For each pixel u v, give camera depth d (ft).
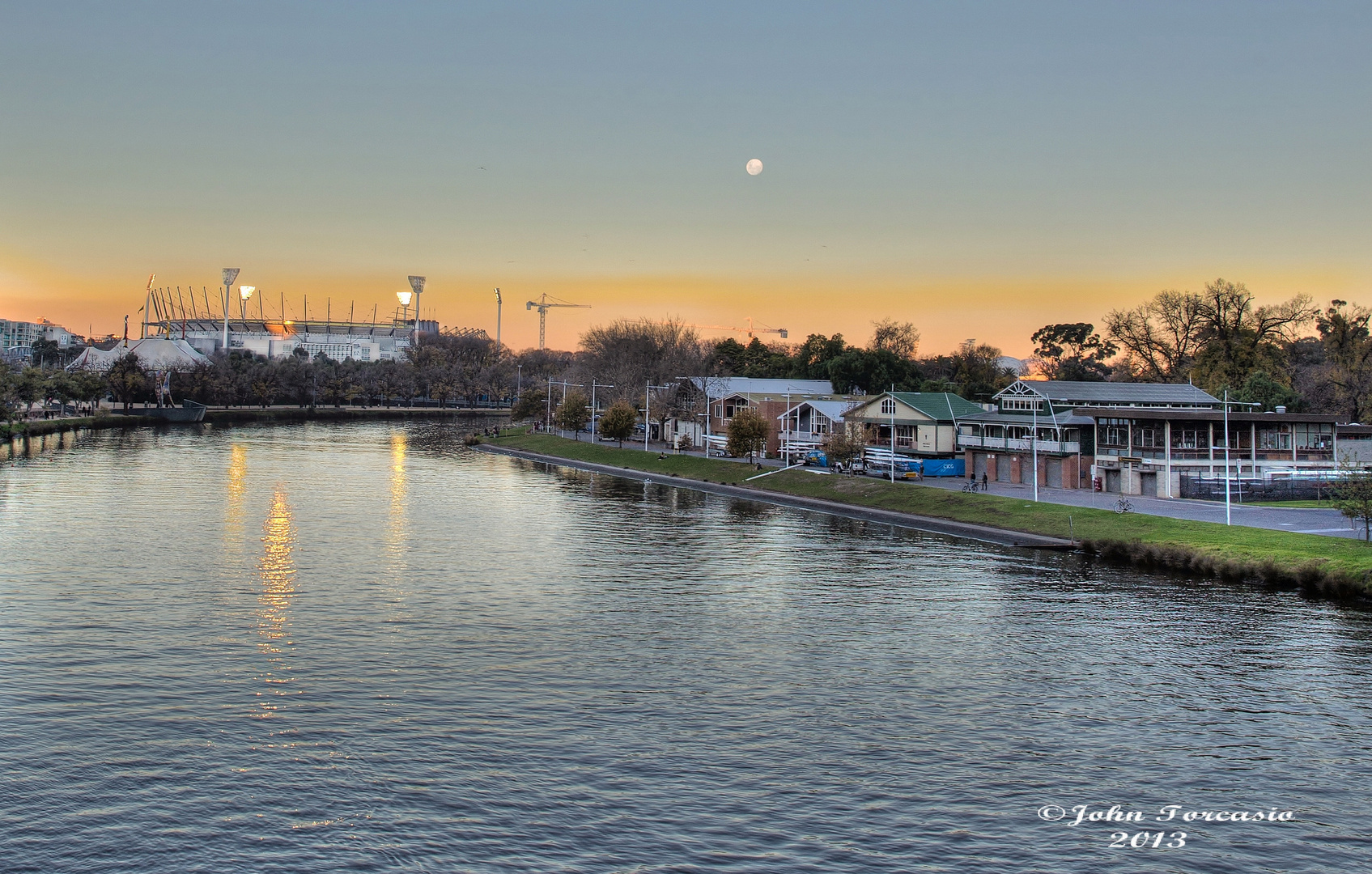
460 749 127.65
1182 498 314.14
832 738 132.77
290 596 198.18
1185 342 547.49
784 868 103.30
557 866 102.94
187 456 485.56
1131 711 143.23
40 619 177.17
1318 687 152.46
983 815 114.01
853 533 288.71
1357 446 352.28
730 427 444.96
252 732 131.23
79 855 102.68
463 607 193.06
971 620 188.14
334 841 106.32
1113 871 103.76
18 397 630.33
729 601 201.16
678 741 131.13
